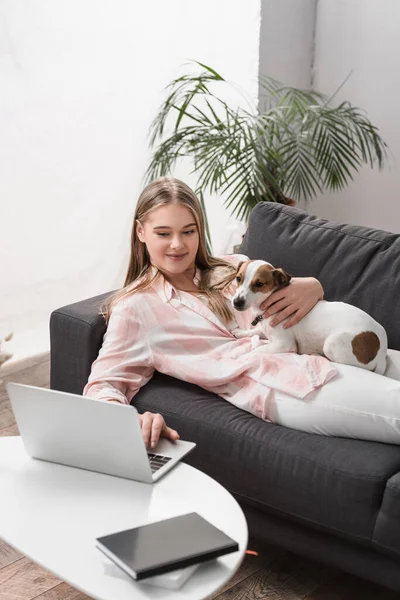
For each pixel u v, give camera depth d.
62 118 3.28
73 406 1.45
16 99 3.10
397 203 3.99
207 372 1.96
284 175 3.22
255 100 3.81
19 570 1.95
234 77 3.84
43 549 1.29
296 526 1.80
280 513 1.78
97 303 2.19
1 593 1.86
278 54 3.89
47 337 3.43
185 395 1.98
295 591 1.88
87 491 1.46
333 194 4.20
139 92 3.56
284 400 1.84
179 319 2.04
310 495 1.70
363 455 1.69
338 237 2.25
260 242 2.36
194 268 2.21
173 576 1.19
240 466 1.81
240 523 1.36
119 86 3.47
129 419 1.41
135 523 1.36
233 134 3.14
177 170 3.81
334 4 3.98
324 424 1.79
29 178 3.22
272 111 3.43
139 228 2.09
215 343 2.03
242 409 1.92
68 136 3.33
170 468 1.53
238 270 1.97
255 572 1.95
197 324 2.04
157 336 2.02
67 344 2.11
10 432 2.62
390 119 3.92
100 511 1.39
